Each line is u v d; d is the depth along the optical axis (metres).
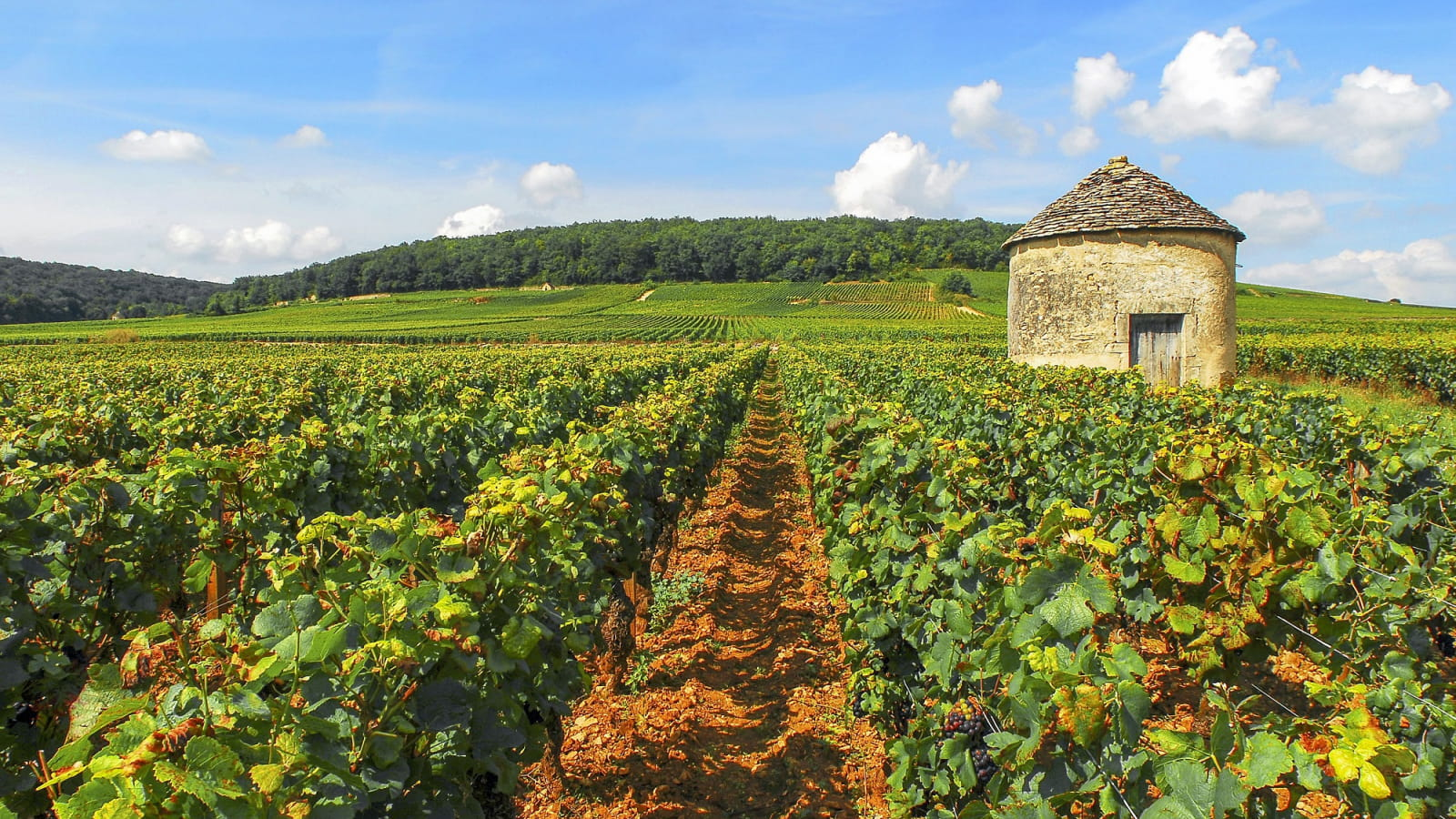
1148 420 9.87
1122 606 4.62
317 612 2.71
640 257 156.75
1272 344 27.92
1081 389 11.91
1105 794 2.40
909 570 4.52
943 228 174.38
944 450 5.45
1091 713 2.38
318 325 105.19
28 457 6.93
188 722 2.09
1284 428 8.27
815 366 18.36
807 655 6.69
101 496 4.74
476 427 7.62
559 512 4.29
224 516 5.62
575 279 156.88
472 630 2.98
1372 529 4.50
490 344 75.88
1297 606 4.02
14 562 3.84
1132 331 17.14
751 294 138.25
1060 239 17.59
